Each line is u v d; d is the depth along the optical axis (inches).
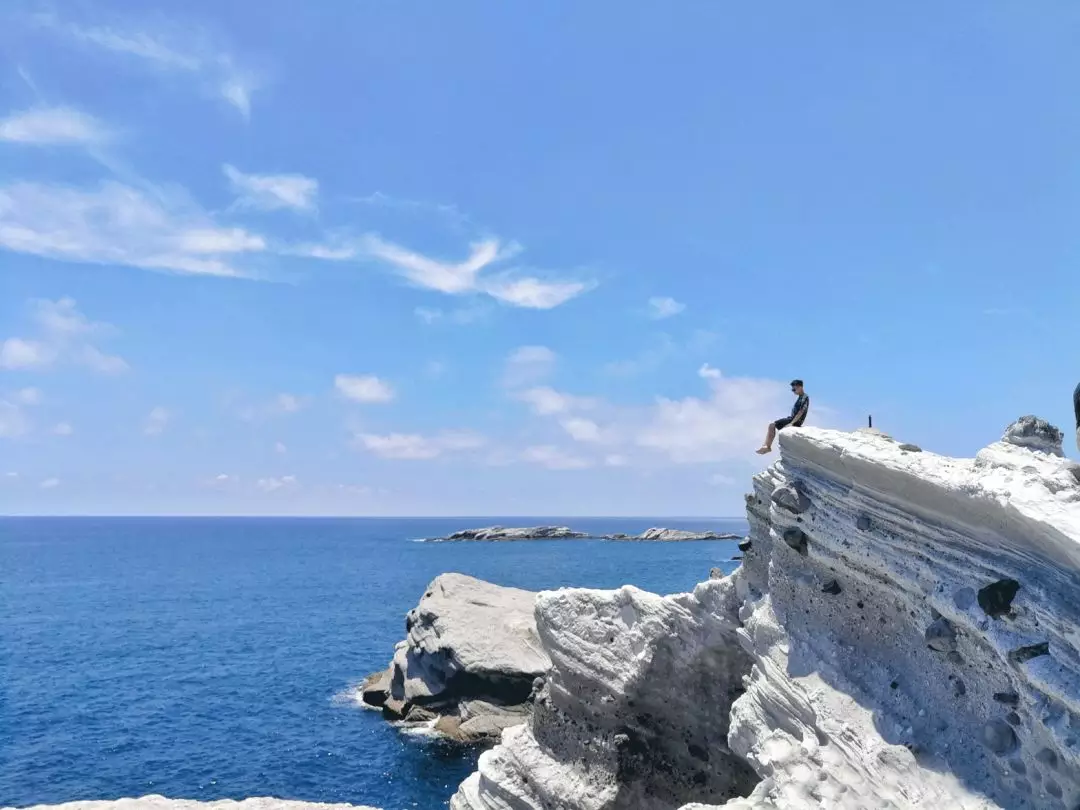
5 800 1307.8
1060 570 349.7
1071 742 338.6
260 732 1680.6
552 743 793.6
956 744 418.6
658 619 696.4
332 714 1818.4
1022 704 376.8
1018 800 381.1
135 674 2276.1
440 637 1705.2
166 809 938.1
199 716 1811.0
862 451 462.6
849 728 460.1
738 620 642.2
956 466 418.6
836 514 497.0
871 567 471.8
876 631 484.7
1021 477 385.1
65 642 2819.9
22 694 2027.6
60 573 5895.7
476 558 6619.1
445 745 1557.6
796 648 524.4
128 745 1599.4
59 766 1475.1
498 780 813.9
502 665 1599.4
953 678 430.6
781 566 554.6
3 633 3024.1
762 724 536.4
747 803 470.0
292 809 956.6
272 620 3348.9
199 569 6264.8
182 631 3065.9
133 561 7263.8
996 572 386.3
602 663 740.0
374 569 6048.2
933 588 425.1
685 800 703.7
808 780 448.5
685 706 705.6
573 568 5246.1
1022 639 364.8
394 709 1774.1
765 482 586.2
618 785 713.6
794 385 631.2
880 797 418.0
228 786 1374.3
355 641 2824.8
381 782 1387.8
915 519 438.0
